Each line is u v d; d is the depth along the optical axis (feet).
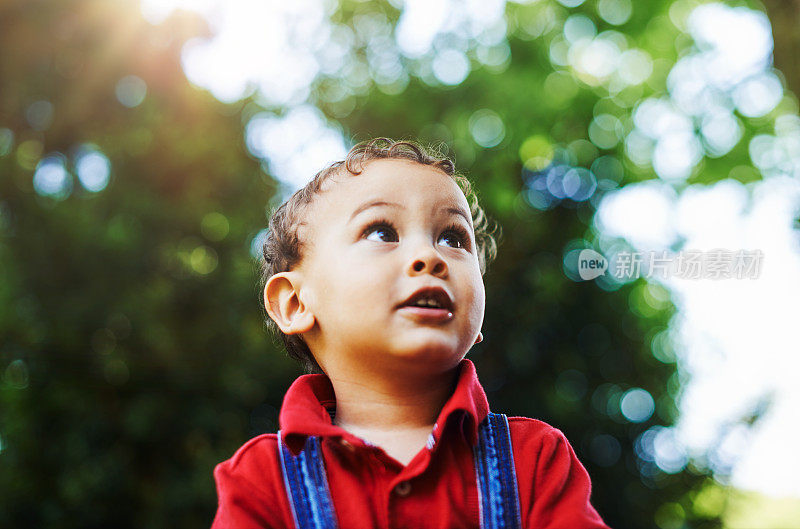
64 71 17.81
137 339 16.10
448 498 3.64
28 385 16.10
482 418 3.93
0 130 17.63
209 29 18.03
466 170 18.38
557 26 21.95
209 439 16.25
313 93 20.03
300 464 3.83
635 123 21.44
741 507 18.47
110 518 15.61
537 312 17.63
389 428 3.90
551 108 20.25
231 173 17.98
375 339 3.76
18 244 16.61
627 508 17.65
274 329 5.03
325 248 4.01
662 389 18.26
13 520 15.53
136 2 17.56
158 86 18.13
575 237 18.57
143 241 16.76
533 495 3.81
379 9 20.75
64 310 16.12
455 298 3.79
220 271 17.16
